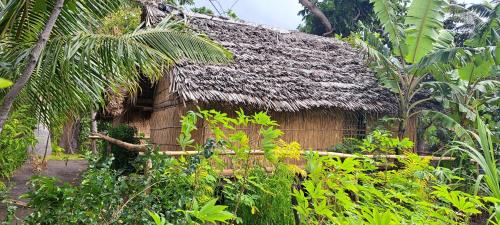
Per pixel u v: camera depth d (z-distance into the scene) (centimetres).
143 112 979
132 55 306
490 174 215
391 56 774
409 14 681
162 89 694
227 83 580
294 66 742
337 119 714
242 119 278
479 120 250
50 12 312
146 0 672
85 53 294
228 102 549
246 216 326
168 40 338
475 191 210
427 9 662
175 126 610
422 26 676
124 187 263
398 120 723
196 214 146
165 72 644
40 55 281
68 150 1382
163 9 723
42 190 246
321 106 648
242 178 295
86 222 242
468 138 607
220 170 328
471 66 665
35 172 700
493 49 595
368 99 726
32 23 320
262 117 255
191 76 555
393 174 324
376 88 779
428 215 208
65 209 243
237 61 661
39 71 329
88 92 362
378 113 743
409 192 260
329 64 816
